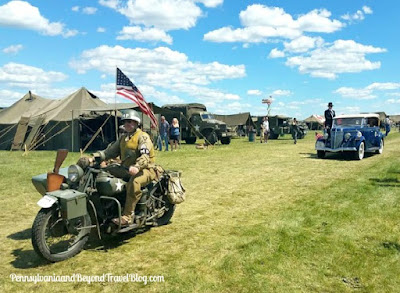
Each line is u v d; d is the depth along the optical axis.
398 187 7.64
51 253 4.14
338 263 4.04
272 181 8.97
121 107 18.44
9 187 8.53
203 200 7.19
